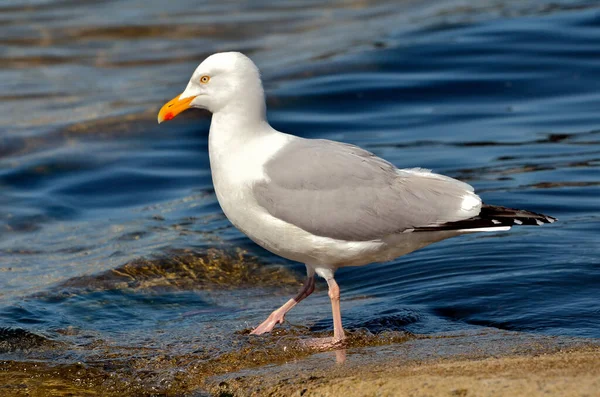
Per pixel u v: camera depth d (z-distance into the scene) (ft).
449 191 31.60
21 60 78.43
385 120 63.77
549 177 51.60
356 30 82.94
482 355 28.71
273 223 31.68
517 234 42.78
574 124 61.16
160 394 29.71
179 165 58.65
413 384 25.30
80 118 64.85
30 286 40.52
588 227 43.06
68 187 55.06
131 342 34.19
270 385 27.89
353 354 30.35
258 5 93.56
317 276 41.73
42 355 33.32
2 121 64.39
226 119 32.50
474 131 61.00
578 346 29.37
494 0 90.38
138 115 65.05
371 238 31.55
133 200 53.62
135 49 81.00
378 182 31.48
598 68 69.87
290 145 32.14
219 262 43.47
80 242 46.47
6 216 50.60
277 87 69.31
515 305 34.58
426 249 41.88
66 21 88.58
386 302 36.52
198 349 32.83
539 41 75.25
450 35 78.13
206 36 83.76
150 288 40.52
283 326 34.76
